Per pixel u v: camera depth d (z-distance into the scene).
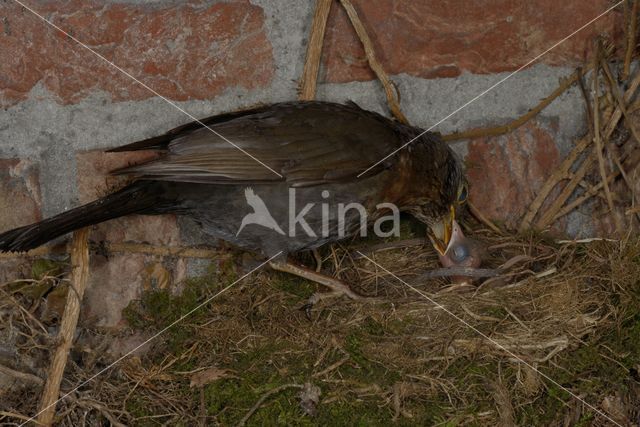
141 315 3.24
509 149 3.40
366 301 3.17
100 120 3.23
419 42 3.31
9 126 3.23
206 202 3.14
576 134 3.35
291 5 3.26
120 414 2.96
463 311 3.04
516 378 2.85
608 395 2.89
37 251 3.25
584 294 3.04
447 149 3.37
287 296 3.27
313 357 2.95
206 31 3.24
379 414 2.82
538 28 3.29
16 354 3.11
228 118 3.15
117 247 3.28
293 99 3.29
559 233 3.39
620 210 3.31
